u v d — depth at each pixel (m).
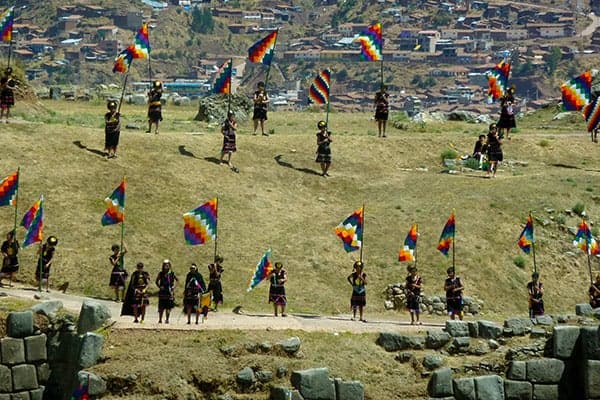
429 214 139.62
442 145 168.38
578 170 163.88
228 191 139.50
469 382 97.00
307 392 94.38
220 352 97.50
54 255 117.69
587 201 147.88
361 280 112.12
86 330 98.38
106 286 115.62
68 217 124.56
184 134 156.00
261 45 163.38
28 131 142.50
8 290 110.94
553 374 99.31
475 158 162.50
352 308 115.69
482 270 128.62
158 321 105.19
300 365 97.00
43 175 131.38
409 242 117.44
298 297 118.56
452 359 100.38
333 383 95.25
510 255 133.50
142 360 95.94
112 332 98.69
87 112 199.38
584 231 127.94
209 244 125.81
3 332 98.44
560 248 137.75
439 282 124.56
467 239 133.75
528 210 142.75
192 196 135.50
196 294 103.81
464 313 121.31
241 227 131.25
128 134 149.88
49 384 99.00
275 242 129.50
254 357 97.25
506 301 125.25
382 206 142.88
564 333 99.56
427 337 101.31
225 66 147.75
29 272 115.62
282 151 156.12
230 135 146.25
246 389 95.31
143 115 198.12
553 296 130.25
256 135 162.62
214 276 111.38
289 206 140.00
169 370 95.06
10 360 97.69
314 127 189.12
